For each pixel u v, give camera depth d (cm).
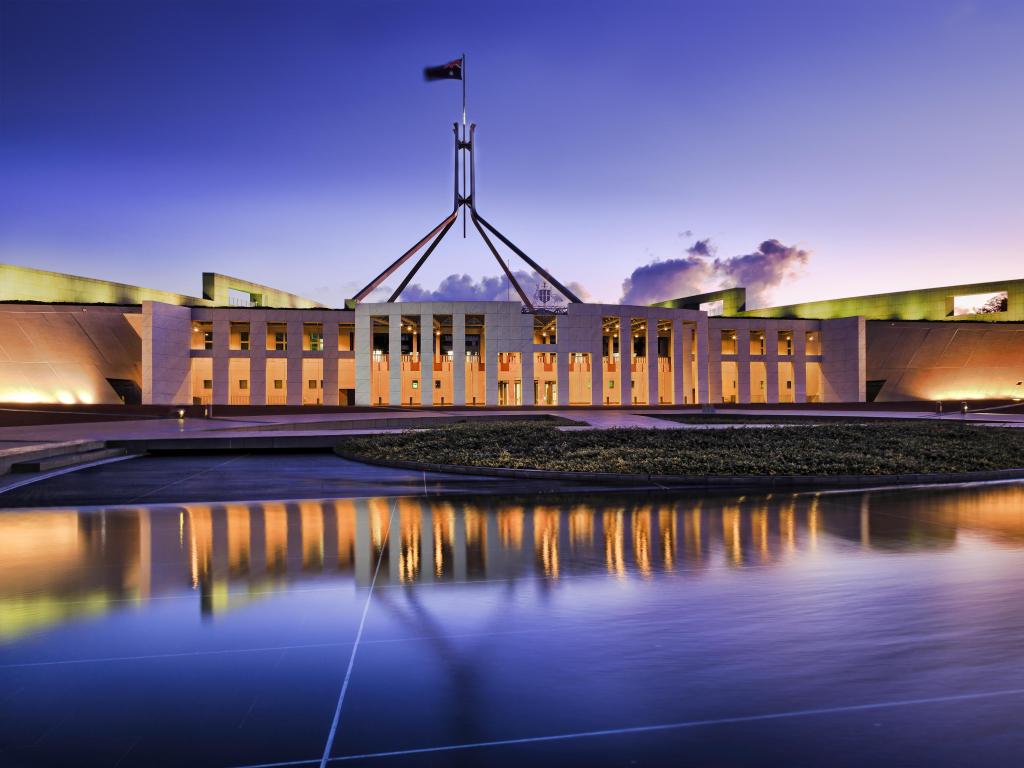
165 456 1933
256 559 732
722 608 555
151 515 998
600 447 1739
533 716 365
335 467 1636
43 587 621
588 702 381
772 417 3369
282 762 319
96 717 365
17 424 3247
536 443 1822
